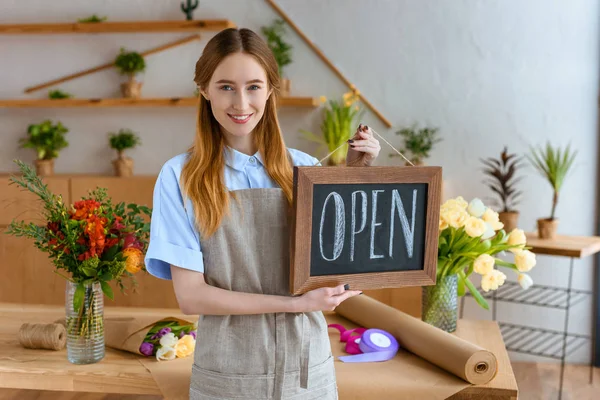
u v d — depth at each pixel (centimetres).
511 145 402
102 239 191
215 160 152
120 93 432
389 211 155
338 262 150
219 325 149
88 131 438
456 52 402
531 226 403
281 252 151
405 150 411
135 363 195
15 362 195
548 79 395
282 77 410
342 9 409
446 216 222
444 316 226
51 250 195
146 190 395
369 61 410
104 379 186
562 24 390
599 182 392
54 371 188
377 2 406
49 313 250
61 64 435
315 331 156
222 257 147
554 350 406
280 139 160
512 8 394
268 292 151
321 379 154
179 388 176
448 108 405
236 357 148
